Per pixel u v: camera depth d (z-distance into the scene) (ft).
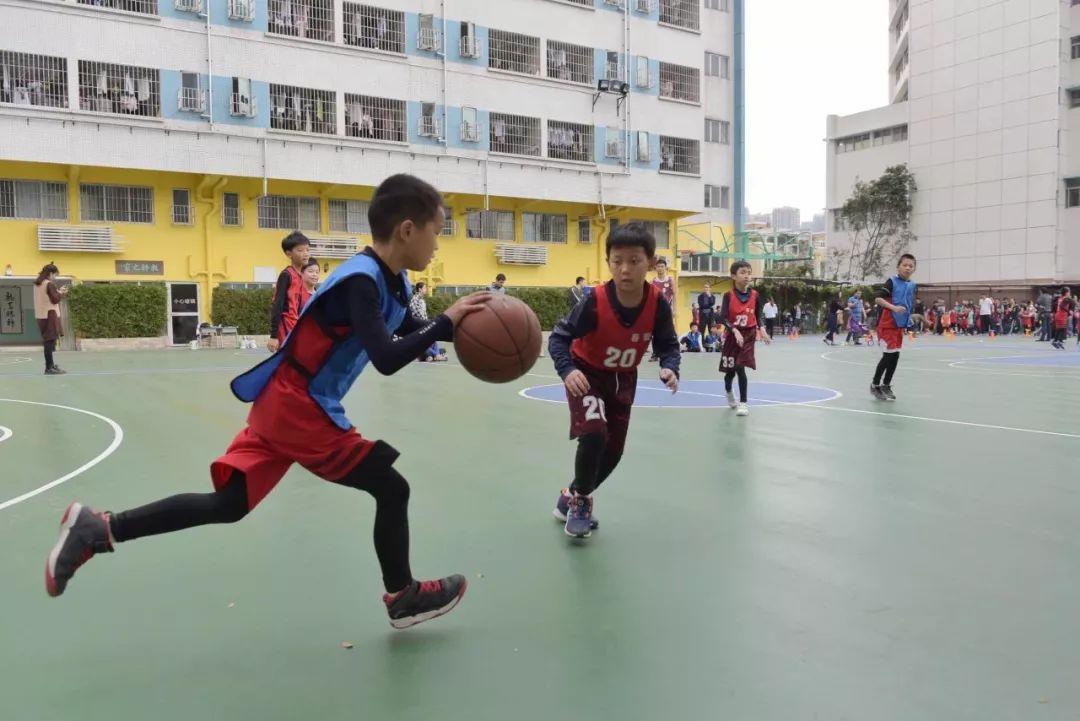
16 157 68.59
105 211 75.61
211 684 7.81
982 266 151.23
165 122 74.74
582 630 9.05
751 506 14.61
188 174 78.54
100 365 50.67
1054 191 141.59
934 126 157.79
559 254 103.50
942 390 35.55
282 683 7.82
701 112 111.04
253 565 11.32
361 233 89.30
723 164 127.65
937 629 9.01
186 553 11.86
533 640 8.80
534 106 97.14
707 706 7.28
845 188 176.86
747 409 27.86
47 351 43.16
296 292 22.77
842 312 116.26
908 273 30.89
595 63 102.17
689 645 8.63
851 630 9.00
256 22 79.36
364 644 8.73
